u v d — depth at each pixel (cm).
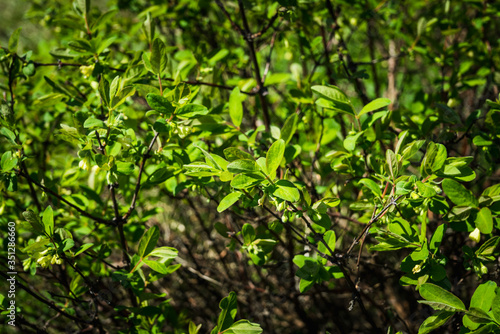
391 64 362
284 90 383
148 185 214
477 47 289
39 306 325
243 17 225
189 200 308
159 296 190
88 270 239
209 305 335
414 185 150
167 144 187
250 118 323
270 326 327
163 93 175
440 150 140
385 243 157
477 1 279
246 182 140
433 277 157
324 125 243
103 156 162
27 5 674
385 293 312
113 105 168
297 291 264
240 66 294
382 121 199
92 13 319
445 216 157
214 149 219
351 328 311
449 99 260
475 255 161
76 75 263
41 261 163
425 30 258
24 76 212
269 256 254
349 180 202
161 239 341
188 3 306
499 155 193
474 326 138
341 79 237
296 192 139
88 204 226
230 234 203
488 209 151
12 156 170
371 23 353
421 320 243
